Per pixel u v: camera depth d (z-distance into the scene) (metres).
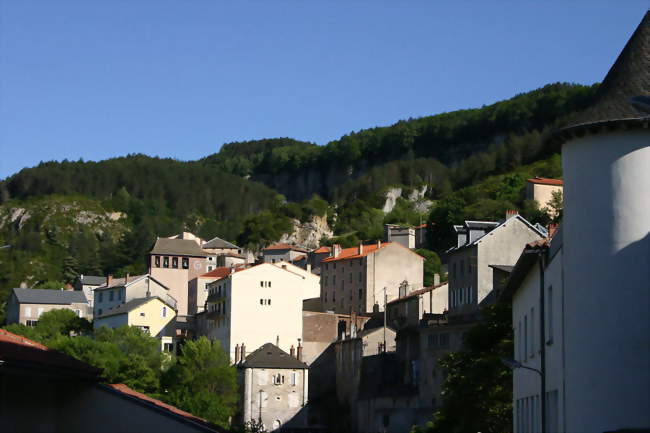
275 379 150.75
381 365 142.25
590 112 33.38
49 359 33.69
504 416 65.56
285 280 167.75
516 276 47.16
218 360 149.12
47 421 35.25
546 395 39.97
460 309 127.00
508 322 72.56
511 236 124.12
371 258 187.50
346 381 151.38
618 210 32.53
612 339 32.19
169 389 140.88
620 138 32.66
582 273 33.19
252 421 136.62
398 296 183.88
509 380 66.44
